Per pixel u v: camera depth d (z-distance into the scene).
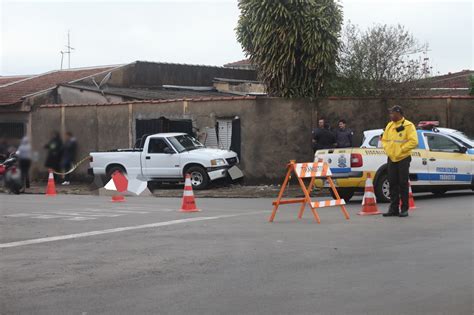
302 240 10.04
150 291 7.07
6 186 21.09
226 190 20.70
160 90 33.19
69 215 13.91
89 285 7.42
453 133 17.70
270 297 6.70
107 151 23.72
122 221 12.73
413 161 15.59
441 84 39.91
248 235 10.63
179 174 21.23
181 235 10.78
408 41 23.91
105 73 32.62
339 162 15.52
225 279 7.54
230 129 22.53
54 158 19.59
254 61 22.14
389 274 7.59
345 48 23.70
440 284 7.08
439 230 10.66
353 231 10.84
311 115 21.53
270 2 21.14
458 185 16.28
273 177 21.84
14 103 28.47
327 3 21.44
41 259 9.02
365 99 21.55
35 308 6.50
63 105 26.02
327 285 7.14
